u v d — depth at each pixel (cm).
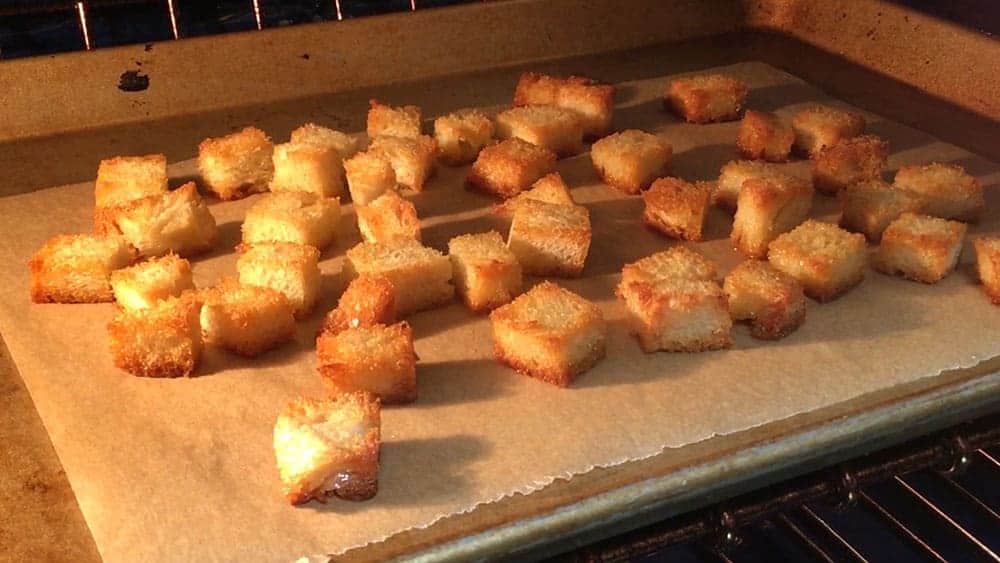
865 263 32
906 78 46
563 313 28
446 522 22
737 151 40
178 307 27
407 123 39
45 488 23
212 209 36
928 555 30
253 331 28
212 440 25
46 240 33
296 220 33
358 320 28
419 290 30
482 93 45
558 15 48
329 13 52
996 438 26
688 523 24
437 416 26
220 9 53
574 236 32
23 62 40
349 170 35
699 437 25
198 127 41
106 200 34
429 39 46
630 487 23
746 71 47
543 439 25
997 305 30
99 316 30
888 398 26
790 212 34
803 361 28
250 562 21
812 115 41
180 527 22
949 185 35
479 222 35
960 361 28
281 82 43
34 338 29
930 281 32
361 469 23
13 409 26
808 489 25
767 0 52
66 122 40
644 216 35
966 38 44
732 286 29
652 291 28
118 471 24
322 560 21
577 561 23
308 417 24
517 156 37
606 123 41
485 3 46
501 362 28
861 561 30
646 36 50
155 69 41
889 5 47
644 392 27
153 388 27
